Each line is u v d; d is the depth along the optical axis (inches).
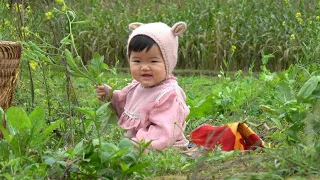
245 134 186.4
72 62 193.2
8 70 197.0
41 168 143.4
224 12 616.1
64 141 211.6
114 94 198.4
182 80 394.0
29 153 155.6
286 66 562.9
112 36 610.9
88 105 269.0
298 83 267.9
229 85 314.2
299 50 550.0
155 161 160.9
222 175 146.3
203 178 138.4
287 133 166.9
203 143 189.3
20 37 238.2
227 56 585.6
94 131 220.5
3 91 196.7
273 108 222.2
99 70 196.9
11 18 261.1
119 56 610.5
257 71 577.9
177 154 170.1
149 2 688.4
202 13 610.5
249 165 153.3
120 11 670.5
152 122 187.9
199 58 577.9
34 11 282.2
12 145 149.6
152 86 192.9
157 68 190.5
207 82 387.2
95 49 608.7
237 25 591.8
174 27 195.8
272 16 586.2
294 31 541.0
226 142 186.2
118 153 140.3
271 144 191.3
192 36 590.6
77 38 589.3
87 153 142.6
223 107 255.4
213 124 241.6
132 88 199.0
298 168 139.7
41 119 150.6
